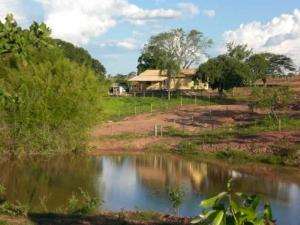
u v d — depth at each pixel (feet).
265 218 16.87
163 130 163.22
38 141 127.54
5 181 92.38
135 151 137.08
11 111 123.65
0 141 121.70
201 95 290.76
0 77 128.47
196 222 16.06
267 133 142.41
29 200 75.10
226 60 286.46
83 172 104.22
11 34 25.27
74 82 135.03
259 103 166.40
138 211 62.90
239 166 112.78
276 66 362.53
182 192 73.61
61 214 55.06
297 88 271.28
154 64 378.53
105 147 141.69
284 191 86.02
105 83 147.23
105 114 148.56
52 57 136.77
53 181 92.89
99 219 51.85
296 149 118.42
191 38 334.24
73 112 132.98
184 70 345.31
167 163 118.21
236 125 164.45
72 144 132.46
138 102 252.21
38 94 128.16
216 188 87.97
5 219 48.62
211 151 129.49
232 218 16.02
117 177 98.48
